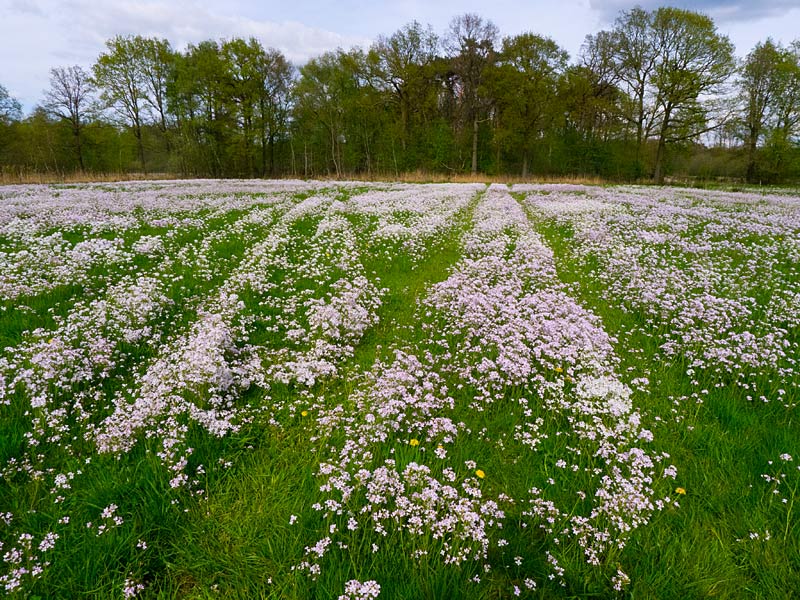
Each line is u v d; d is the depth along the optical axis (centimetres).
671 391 609
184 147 5969
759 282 992
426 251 1300
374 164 6712
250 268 1058
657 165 5303
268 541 373
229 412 541
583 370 651
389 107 6619
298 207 1948
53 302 824
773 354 647
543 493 432
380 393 534
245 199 2291
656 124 5291
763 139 5088
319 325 758
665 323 802
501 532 390
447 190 3155
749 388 609
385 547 365
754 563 362
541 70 5550
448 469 443
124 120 5753
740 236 1427
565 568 358
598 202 2306
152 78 5912
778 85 4847
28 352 595
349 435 503
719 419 549
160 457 445
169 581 349
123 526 379
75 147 5603
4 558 340
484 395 582
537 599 339
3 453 446
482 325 771
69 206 1777
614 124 5781
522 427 532
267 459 479
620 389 571
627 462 470
